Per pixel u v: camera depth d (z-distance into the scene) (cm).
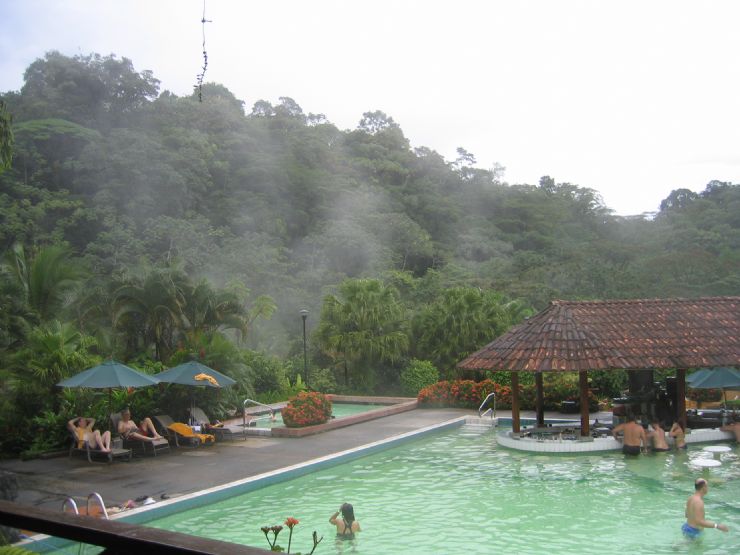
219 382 1848
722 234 6475
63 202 5741
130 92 7438
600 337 1897
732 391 2494
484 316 2977
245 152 7606
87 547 252
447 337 2988
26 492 1280
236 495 1328
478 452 1794
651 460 1670
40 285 2345
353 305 2992
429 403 2586
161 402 1941
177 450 1719
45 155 6425
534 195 9656
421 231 7519
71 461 1573
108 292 2334
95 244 5372
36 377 1727
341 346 2933
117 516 1103
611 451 1781
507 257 7731
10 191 5844
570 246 7862
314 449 1723
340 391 2983
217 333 2200
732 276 4706
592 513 1209
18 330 1961
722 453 1750
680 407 1875
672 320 2014
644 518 1175
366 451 1745
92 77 7306
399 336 2970
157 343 2316
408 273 6288
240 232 6462
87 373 1625
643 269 4997
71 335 1978
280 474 1445
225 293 2388
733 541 1045
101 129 7062
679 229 6688
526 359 1850
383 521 1161
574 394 2402
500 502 1284
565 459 1692
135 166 6150
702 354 1867
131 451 1608
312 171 7950
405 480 1470
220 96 9769
